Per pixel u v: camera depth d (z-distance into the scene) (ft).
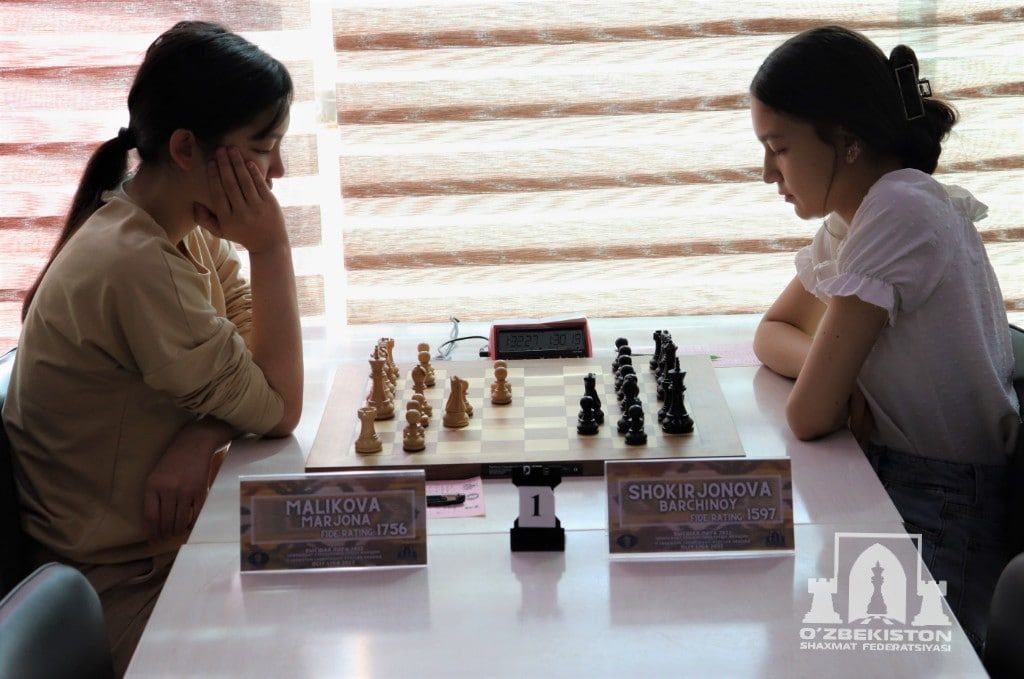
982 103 7.78
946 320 5.02
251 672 3.31
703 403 5.16
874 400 5.22
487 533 4.15
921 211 4.92
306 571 3.92
